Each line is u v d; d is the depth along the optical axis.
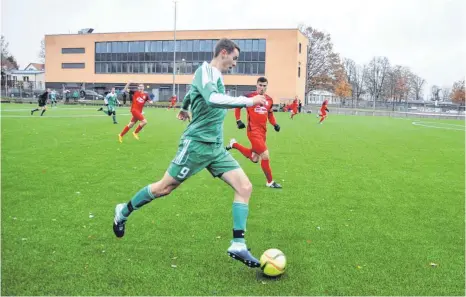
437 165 10.81
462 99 73.50
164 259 4.19
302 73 64.88
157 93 65.44
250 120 7.73
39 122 21.48
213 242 4.69
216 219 5.54
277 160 11.16
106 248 4.45
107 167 9.24
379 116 45.81
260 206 6.33
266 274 3.78
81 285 3.60
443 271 4.05
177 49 64.44
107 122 22.64
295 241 4.81
